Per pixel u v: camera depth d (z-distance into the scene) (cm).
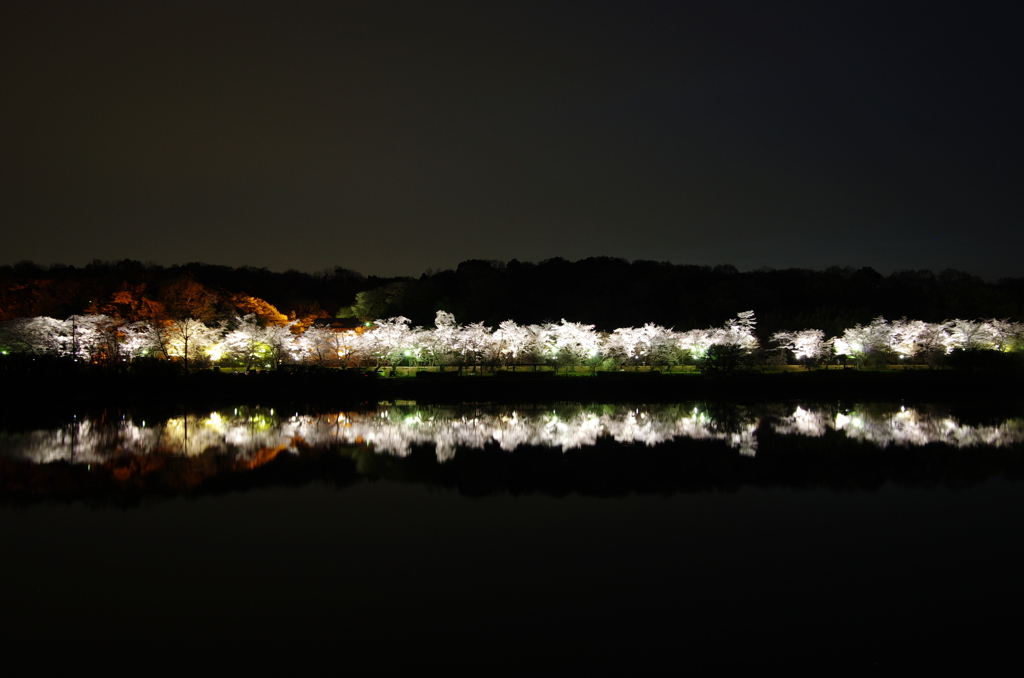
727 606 1764
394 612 1725
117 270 11519
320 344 7369
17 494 2834
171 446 3944
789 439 4147
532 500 2750
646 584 1898
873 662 1494
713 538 2278
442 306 10200
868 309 10138
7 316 8312
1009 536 2294
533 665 1480
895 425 4734
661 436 4262
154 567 2012
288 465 3403
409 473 3231
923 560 2080
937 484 3005
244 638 1591
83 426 4788
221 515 2533
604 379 6506
